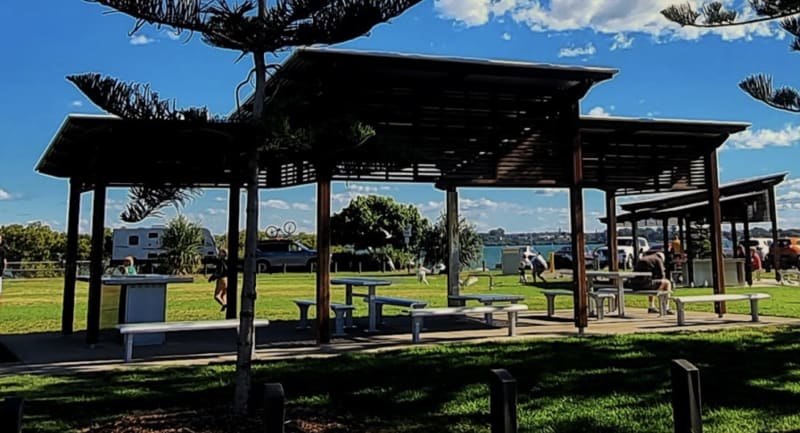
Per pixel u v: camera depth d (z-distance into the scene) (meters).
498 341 8.52
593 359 6.93
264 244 33.72
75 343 8.99
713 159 12.31
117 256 31.62
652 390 5.46
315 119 4.58
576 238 9.83
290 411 4.72
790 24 7.10
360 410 4.84
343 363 6.82
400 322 11.33
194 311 13.61
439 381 5.83
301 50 7.68
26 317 12.77
